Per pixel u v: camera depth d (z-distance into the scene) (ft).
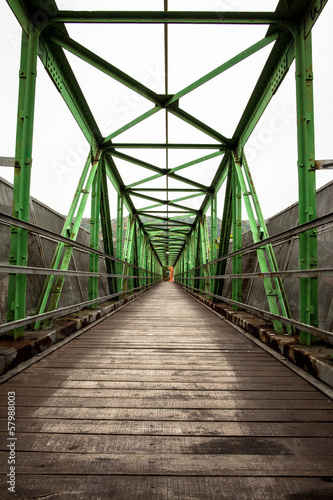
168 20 10.82
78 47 12.33
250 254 22.70
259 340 11.35
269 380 7.17
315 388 6.66
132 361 8.62
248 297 20.80
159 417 5.30
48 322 10.89
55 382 6.88
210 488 3.57
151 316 18.42
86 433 4.73
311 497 3.44
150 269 72.64
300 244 9.18
